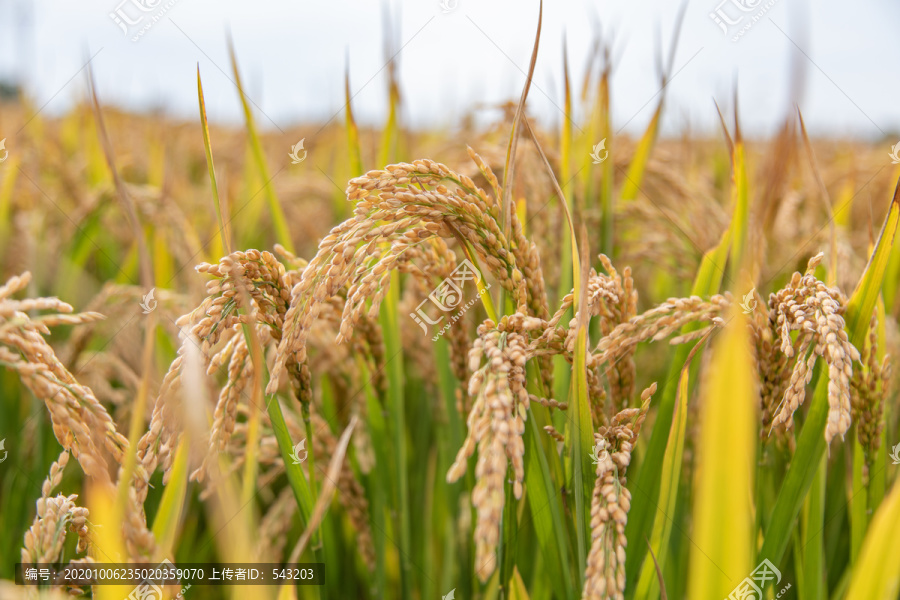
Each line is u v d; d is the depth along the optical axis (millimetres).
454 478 335
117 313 697
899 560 351
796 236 901
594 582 358
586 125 709
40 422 654
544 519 457
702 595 356
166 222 862
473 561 573
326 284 378
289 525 613
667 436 463
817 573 484
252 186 1059
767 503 508
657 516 427
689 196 766
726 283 507
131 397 689
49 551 373
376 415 584
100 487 349
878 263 420
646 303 909
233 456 509
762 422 447
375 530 591
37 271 953
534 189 609
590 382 417
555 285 606
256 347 366
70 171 1171
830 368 374
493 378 354
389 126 651
